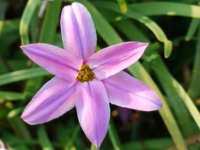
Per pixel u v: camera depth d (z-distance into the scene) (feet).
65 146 0.62
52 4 0.56
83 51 0.48
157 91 0.54
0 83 0.58
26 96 0.61
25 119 0.46
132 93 0.48
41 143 0.61
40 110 0.46
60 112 0.47
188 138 0.59
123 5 0.56
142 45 0.46
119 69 0.48
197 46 0.59
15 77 0.58
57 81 0.48
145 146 0.62
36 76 0.58
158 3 0.59
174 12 0.58
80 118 0.47
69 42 0.47
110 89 0.49
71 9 0.47
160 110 0.54
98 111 0.47
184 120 0.58
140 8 0.60
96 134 0.47
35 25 0.61
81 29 0.47
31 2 0.55
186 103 0.56
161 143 0.62
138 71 0.54
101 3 0.62
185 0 0.62
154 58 0.58
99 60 0.48
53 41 0.59
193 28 0.58
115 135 0.60
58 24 0.61
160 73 0.58
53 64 0.47
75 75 0.49
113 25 0.62
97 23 0.57
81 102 0.48
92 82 0.49
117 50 0.47
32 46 0.45
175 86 0.57
